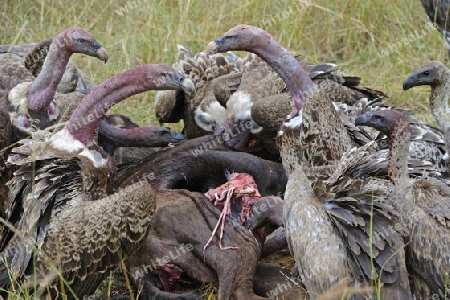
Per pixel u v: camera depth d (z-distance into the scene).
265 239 20.55
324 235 17.47
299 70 21.92
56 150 19.83
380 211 17.67
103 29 32.38
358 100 25.52
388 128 19.47
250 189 20.75
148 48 30.56
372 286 17.02
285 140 21.91
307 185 18.27
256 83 24.77
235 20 32.31
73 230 18.59
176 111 26.19
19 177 19.42
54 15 31.98
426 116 28.53
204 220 19.55
